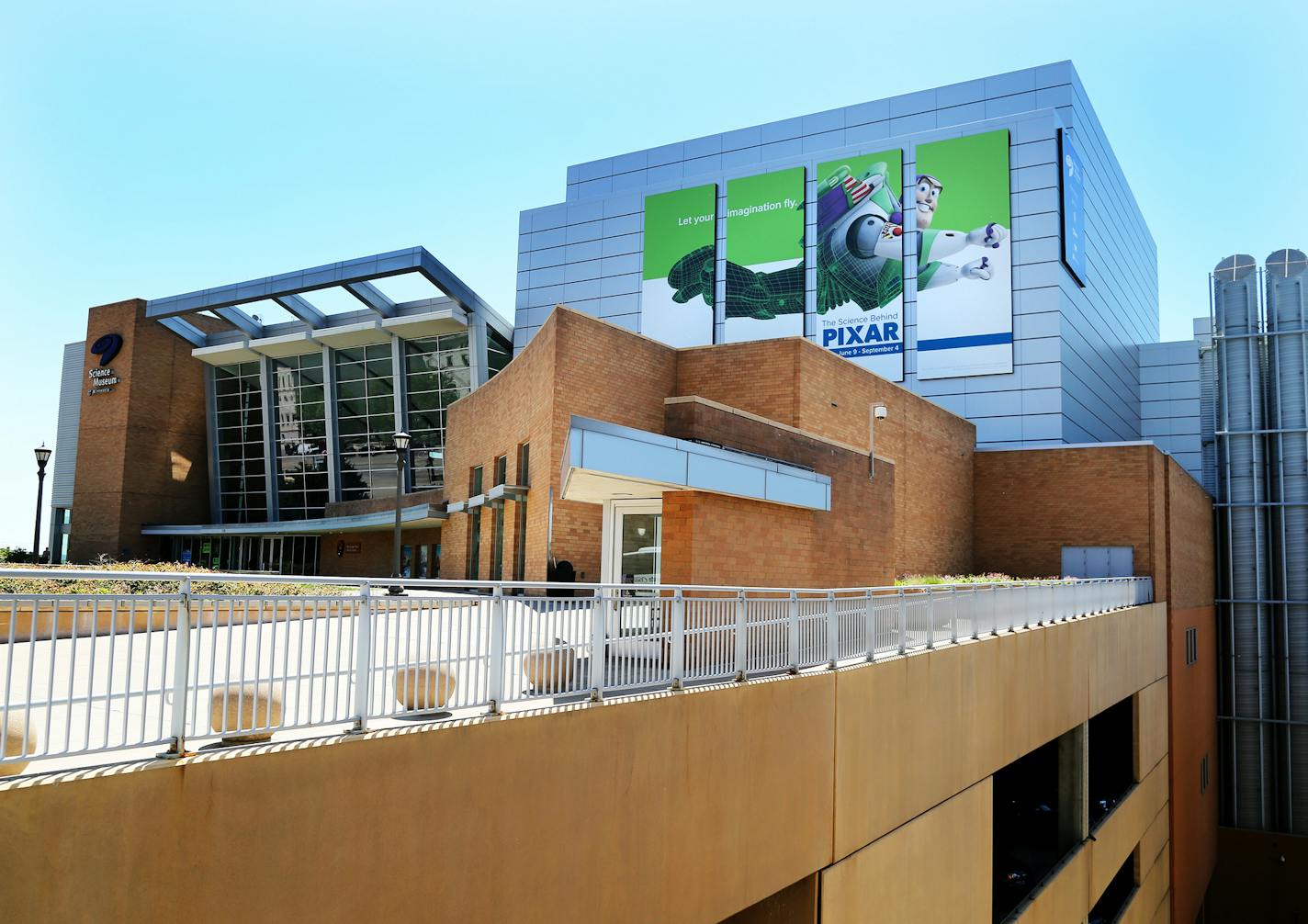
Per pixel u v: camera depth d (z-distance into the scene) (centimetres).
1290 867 3481
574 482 1220
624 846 761
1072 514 3275
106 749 471
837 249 4175
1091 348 4238
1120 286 5025
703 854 858
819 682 1064
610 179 5016
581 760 722
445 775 613
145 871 463
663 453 1193
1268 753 3588
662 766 813
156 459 4909
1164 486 3145
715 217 4472
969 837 1454
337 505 4384
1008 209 3872
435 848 603
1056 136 3831
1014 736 1650
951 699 1405
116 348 4838
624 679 841
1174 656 2958
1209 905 3603
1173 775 2861
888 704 1219
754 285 4328
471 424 3191
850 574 1742
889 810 1205
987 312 3841
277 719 578
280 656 1030
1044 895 1670
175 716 506
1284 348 3619
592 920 725
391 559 4122
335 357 4750
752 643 1012
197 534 4634
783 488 1465
